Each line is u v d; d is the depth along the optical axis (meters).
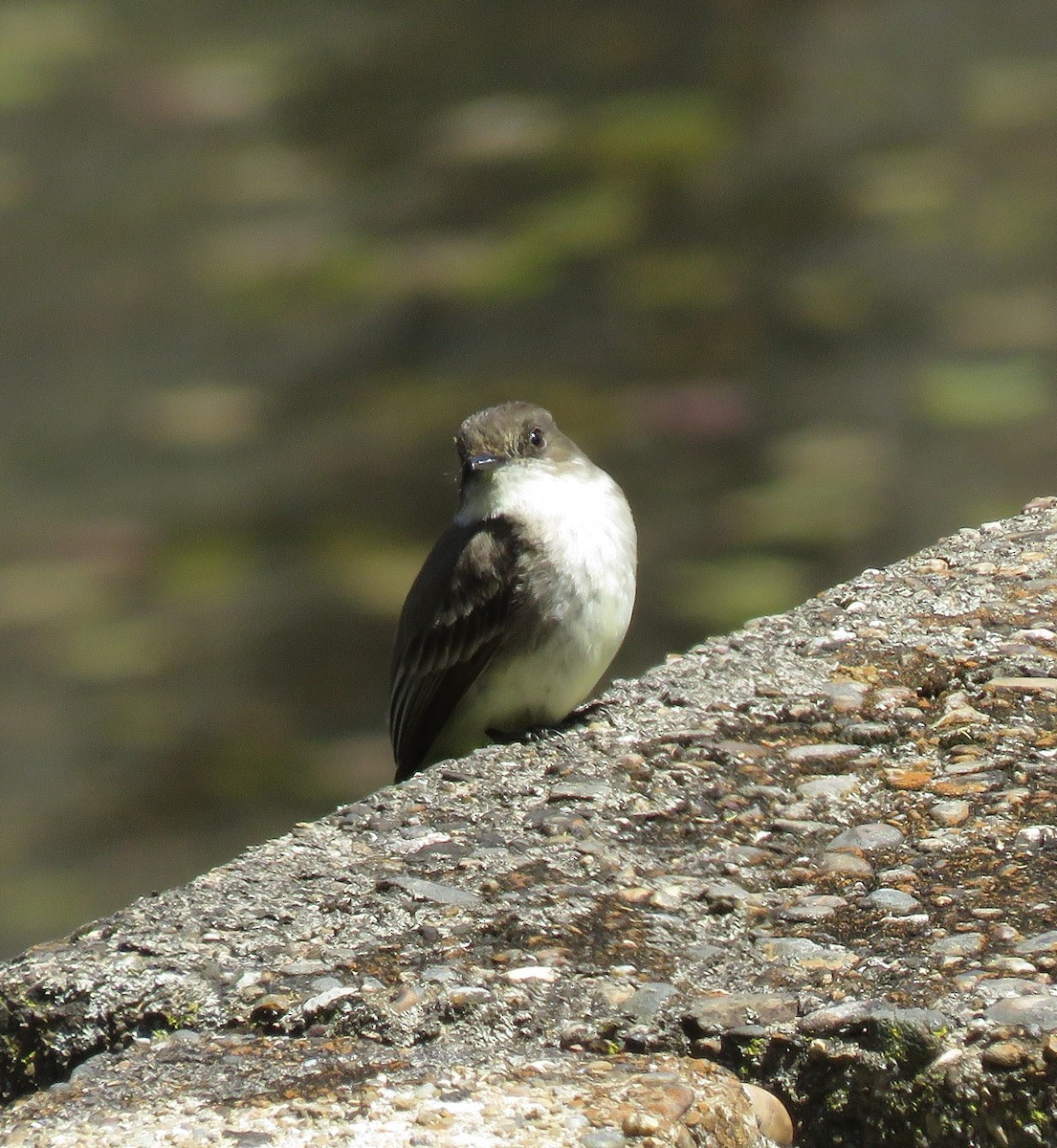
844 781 4.70
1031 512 6.57
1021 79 19.06
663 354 16.19
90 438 16.75
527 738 6.49
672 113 18.86
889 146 18.55
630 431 15.45
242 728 13.86
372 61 19.98
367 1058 3.51
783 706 5.14
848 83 19.41
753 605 13.74
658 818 4.52
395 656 7.59
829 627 5.65
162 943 3.89
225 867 4.27
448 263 17.55
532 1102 3.29
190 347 17.22
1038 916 3.90
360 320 17.36
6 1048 3.79
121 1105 3.33
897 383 15.27
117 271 18.00
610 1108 3.26
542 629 7.11
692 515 14.68
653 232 17.77
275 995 3.71
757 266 17.08
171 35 21.16
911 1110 3.41
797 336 16.33
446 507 15.76
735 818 4.53
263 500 15.79
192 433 16.45
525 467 7.25
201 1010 3.70
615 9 20.41
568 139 19.12
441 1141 3.16
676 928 3.98
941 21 19.66
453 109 19.52
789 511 14.58
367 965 3.82
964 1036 3.42
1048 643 5.43
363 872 4.24
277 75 20.98
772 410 15.62
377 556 15.19
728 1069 3.53
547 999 3.70
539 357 16.67
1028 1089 3.33
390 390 16.55
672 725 5.03
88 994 3.75
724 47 20.08
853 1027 3.48
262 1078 3.42
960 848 4.27
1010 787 4.58
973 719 4.98
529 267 17.20
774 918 4.01
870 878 4.18
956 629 5.57
